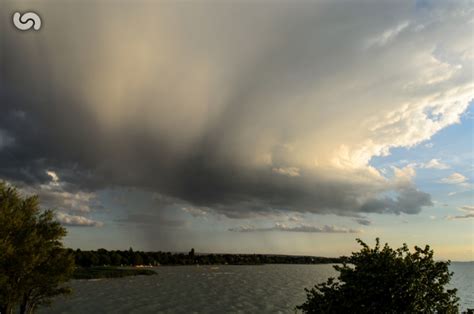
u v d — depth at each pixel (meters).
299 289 167.00
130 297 123.38
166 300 119.62
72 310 93.19
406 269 17.92
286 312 100.75
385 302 17.94
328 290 20.20
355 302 18.30
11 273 35.81
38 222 40.50
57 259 40.44
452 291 18.09
